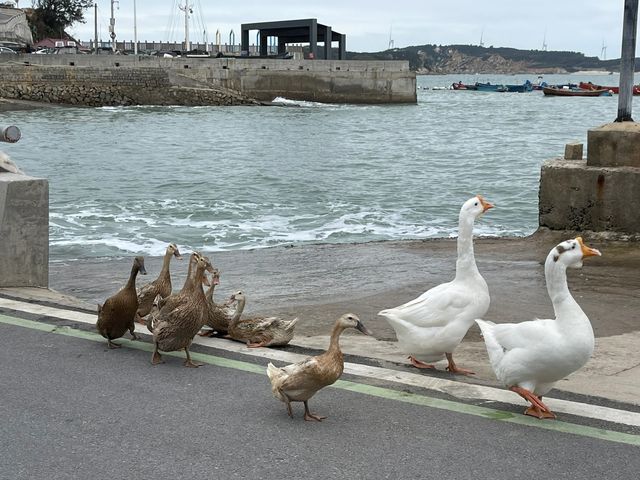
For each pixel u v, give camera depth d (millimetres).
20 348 6848
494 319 8836
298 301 9875
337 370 5258
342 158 35781
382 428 5230
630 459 4762
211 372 6348
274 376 5367
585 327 5227
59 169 30469
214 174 29422
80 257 14477
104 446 4930
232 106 72812
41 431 5145
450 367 6441
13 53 69000
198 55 96375
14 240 9016
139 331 7566
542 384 5492
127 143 41031
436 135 48875
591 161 13312
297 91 78000
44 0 121688
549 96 120188
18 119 55281
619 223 13008
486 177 28953
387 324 8539
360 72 79812
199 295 6406
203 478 4516
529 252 12828
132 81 70312
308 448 4918
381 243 14953
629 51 13125
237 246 16062
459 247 6367
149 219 19391
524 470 4613
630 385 6109
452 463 4707
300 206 21969
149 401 5684
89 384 6012
